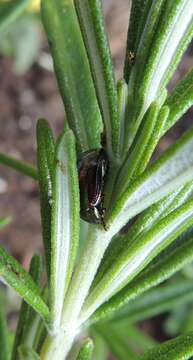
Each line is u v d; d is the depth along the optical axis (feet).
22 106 1.04
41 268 0.28
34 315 0.28
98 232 0.23
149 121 0.22
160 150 0.96
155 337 0.92
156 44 0.23
